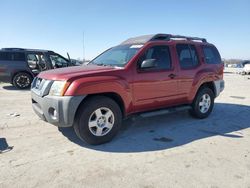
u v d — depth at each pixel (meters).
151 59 4.53
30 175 3.22
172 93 5.27
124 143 4.40
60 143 4.34
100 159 3.72
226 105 8.04
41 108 4.25
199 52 5.97
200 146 4.30
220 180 3.15
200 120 6.04
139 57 4.71
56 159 3.70
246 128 5.44
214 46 6.57
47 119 4.16
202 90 5.98
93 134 4.20
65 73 4.16
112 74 4.31
